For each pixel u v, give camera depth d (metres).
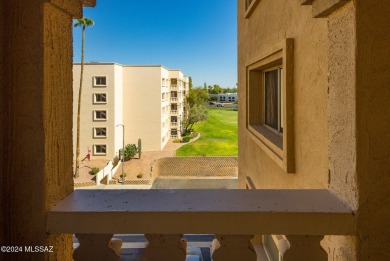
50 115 1.21
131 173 33.19
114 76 37.88
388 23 1.16
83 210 1.17
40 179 1.17
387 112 1.17
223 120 89.94
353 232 1.17
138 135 42.81
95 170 31.55
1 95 1.14
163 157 38.06
